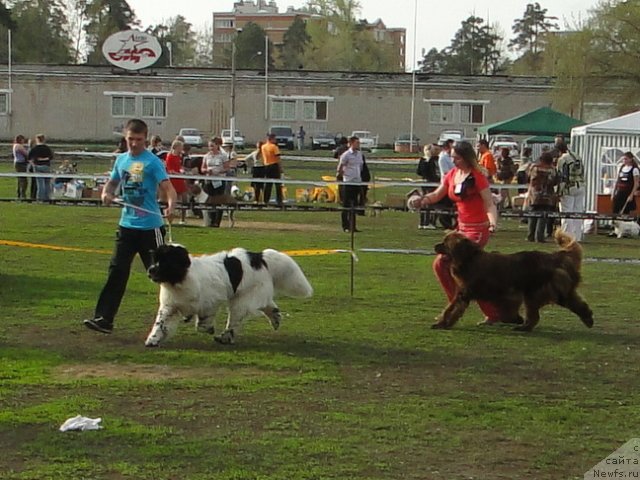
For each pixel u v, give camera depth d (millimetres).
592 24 60656
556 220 22172
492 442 6691
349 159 22984
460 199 10898
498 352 9711
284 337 10234
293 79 76000
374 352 9586
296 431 6820
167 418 7086
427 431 6906
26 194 30266
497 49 133875
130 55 73250
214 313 9750
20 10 103312
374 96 76812
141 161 10031
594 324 11391
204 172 23266
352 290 13453
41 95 73938
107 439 6531
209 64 130125
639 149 24953
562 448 6590
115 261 10148
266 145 26734
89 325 10102
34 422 6887
